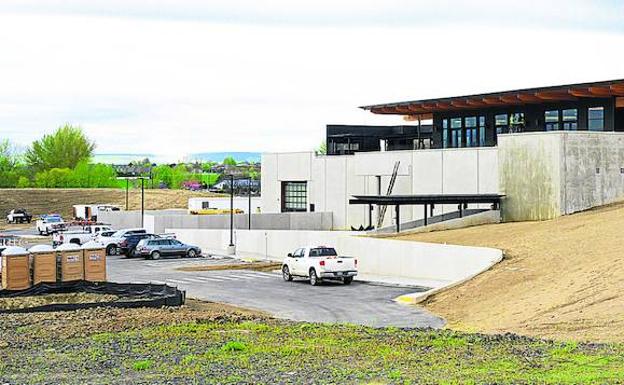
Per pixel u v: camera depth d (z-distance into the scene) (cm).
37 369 1833
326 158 6744
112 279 4338
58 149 15375
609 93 5131
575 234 3722
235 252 5962
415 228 4884
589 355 1809
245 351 2011
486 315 2714
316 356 1922
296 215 6794
